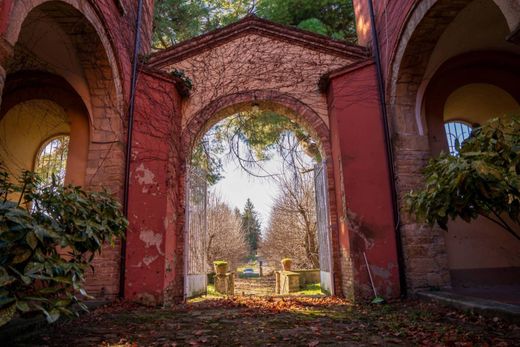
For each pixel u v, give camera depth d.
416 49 6.32
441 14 5.68
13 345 3.27
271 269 25.80
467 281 6.60
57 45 5.94
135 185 6.38
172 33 12.32
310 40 7.96
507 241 6.88
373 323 4.36
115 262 5.96
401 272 6.27
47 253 2.97
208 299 7.21
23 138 8.30
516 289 5.99
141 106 6.80
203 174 8.76
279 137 9.53
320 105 7.74
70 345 3.34
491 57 7.03
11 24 3.56
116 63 6.39
